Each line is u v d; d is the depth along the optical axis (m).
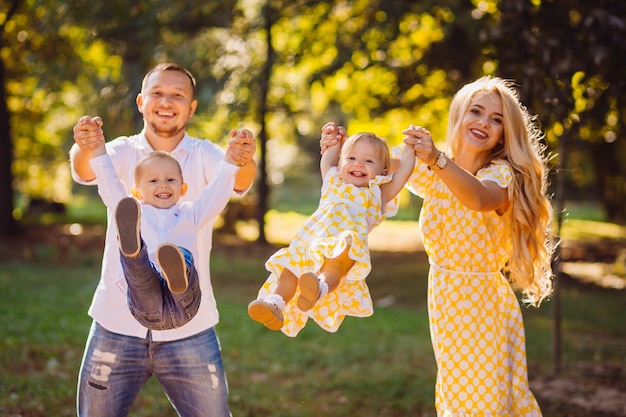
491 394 3.95
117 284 3.57
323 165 3.99
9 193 18.61
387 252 20.09
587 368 8.05
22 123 21.14
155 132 3.78
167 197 3.51
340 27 15.73
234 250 17.98
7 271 13.63
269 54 16.45
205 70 16.06
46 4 15.02
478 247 4.00
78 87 17.64
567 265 18.14
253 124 19.75
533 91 6.87
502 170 3.94
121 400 3.63
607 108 6.89
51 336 8.26
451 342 4.01
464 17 12.73
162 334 3.58
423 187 4.09
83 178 3.78
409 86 16.33
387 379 7.34
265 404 6.50
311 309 3.60
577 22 7.31
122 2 14.34
